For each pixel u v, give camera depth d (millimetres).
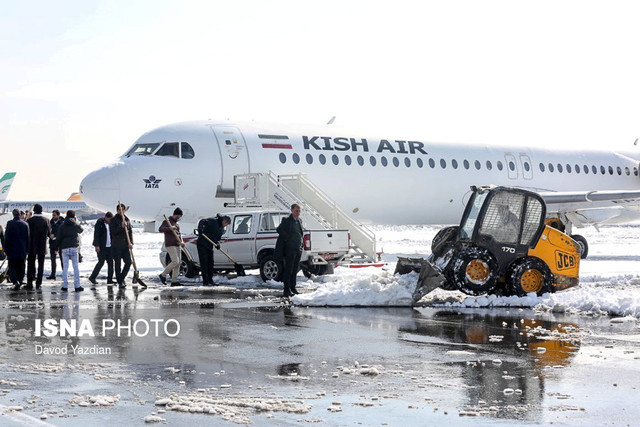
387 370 8469
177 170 26797
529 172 35344
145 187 26422
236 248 21016
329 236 20938
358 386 7691
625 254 36156
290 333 11156
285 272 16609
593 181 37656
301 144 28922
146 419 6414
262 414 6637
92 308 14297
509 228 15445
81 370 8461
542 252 15711
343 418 6508
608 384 7762
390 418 6508
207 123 28203
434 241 16641
